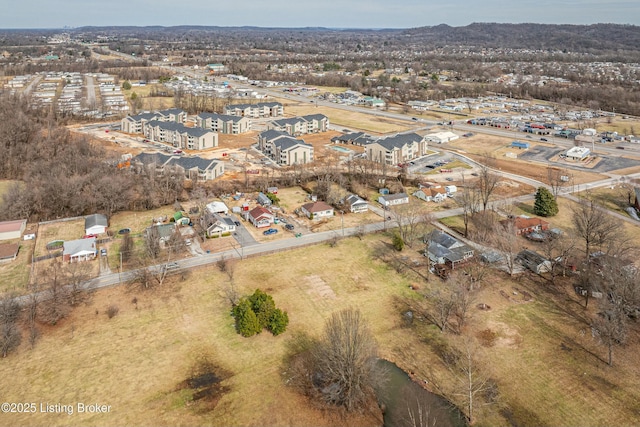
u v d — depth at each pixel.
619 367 49.38
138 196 96.44
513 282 66.56
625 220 89.69
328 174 107.31
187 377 47.88
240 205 95.00
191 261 71.38
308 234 81.75
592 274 63.94
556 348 52.53
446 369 49.84
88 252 71.38
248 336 54.03
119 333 54.50
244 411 43.81
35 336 53.38
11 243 76.12
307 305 60.53
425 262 72.44
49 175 98.69
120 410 43.53
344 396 45.06
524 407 44.59
